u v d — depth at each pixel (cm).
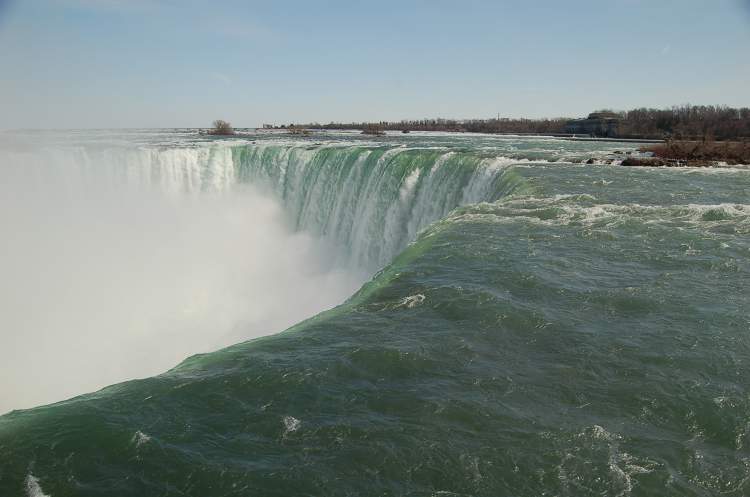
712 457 706
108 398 846
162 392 862
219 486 665
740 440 738
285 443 742
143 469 692
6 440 738
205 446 736
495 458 706
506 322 1075
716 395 834
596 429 759
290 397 844
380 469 691
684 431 758
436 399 830
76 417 790
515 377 889
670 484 659
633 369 911
